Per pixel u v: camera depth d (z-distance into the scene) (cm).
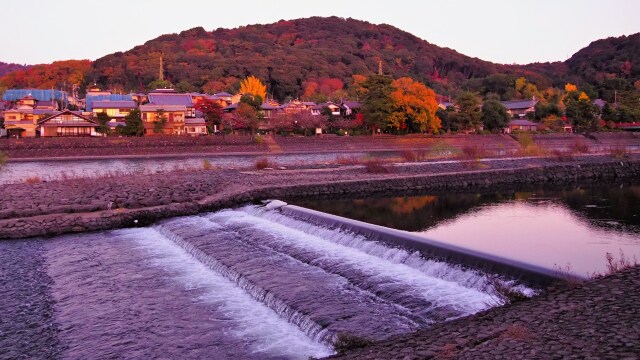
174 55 18338
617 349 719
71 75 16762
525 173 4100
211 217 2616
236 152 7500
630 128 10619
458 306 1195
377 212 2623
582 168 4316
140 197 2964
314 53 19738
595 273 1308
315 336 1134
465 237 1944
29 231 2331
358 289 1386
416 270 1504
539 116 11731
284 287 1411
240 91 13662
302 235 2039
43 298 1491
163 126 8162
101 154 6869
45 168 5419
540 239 1894
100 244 2172
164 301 1429
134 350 1133
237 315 1309
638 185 3753
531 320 870
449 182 3812
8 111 8431
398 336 995
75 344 1173
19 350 1149
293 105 10031
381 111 8719
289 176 3972
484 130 10112
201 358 1081
